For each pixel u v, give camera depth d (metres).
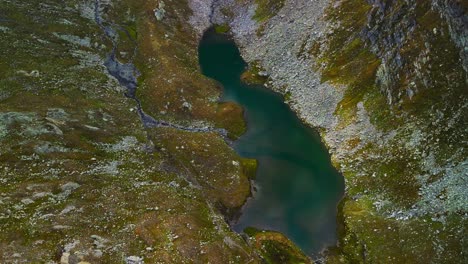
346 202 68.88
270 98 92.19
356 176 72.19
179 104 90.31
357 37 91.19
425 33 76.88
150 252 57.62
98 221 61.50
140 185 69.38
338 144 78.81
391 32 83.56
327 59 92.62
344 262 60.38
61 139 73.94
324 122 83.81
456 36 72.38
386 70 80.12
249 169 76.19
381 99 79.62
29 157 69.38
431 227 60.41
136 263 55.44
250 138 83.25
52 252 55.53
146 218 62.78
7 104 77.81
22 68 87.81
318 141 81.19
